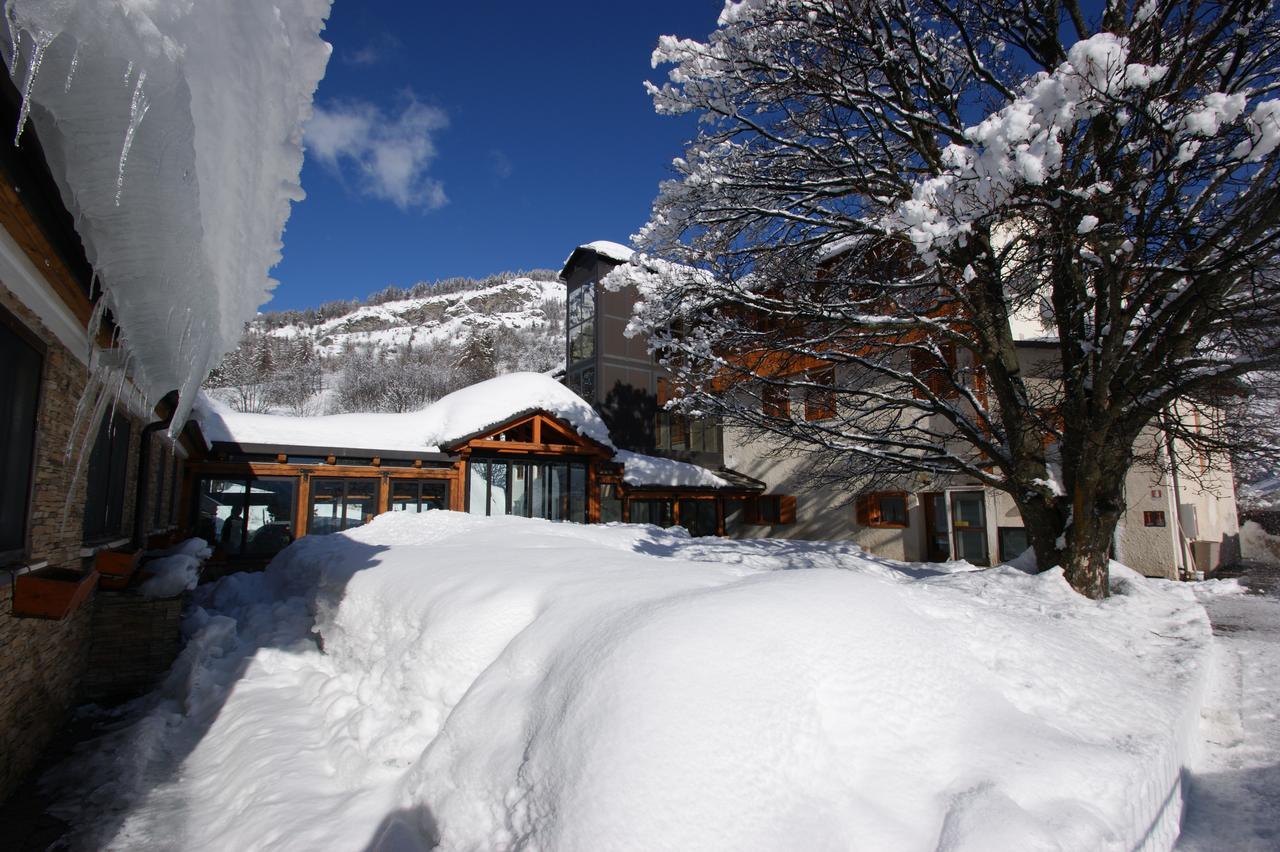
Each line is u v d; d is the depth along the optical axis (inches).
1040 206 228.7
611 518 719.1
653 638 110.5
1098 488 286.4
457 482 609.0
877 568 422.0
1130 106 211.0
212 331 138.7
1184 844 120.5
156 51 70.4
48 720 191.8
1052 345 503.8
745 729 95.0
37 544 173.9
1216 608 358.6
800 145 359.9
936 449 356.2
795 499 756.0
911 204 217.3
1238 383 287.1
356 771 138.9
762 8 327.3
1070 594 235.9
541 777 96.6
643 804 85.1
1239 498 821.2
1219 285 237.1
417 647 155.7
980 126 193.8
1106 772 103.0
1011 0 323.6
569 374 918.4
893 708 108.6
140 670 245.8
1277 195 217.9
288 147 97.7
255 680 226.1
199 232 102.1
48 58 72.7
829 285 371.9
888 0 331.3
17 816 147.3
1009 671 134.8
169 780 166.6
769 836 84.4
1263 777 147.3
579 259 917.8
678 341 404.5
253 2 74.3
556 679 114.2
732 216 383.6
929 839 88.2
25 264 139.7
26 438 164.6
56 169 91.7
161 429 319.9
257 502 531.5
